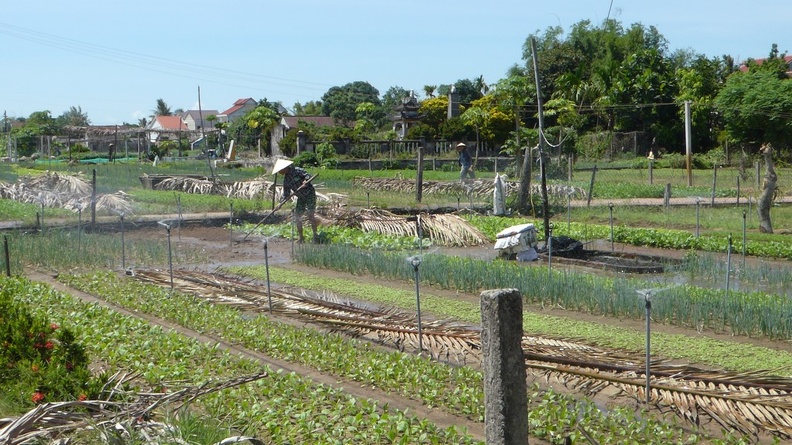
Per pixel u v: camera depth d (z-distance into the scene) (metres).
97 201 32.69
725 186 41.94
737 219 29.36
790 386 10.75
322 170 54.47
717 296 15.09
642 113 64.75
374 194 40.19
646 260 22.19
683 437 9.59
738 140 57.09
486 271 17.80
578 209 32.72
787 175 45.97
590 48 76.69
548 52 75.31
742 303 14.59
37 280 19.72
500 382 7.14
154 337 13.16
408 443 9.02
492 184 37.53
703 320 14.49
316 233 25.50
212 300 16.66
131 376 10.92
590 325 14.70
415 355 12.71
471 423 10.05
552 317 15.33
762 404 10.21
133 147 87.31
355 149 62.94
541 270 18.19
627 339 13.68
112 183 43.62
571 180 42.78
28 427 8.07
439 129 68.12
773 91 54.22
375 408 10.04
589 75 73.38
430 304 16.77
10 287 17.38
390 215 28.56
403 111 76.25
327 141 60.66
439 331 13.77
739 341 13.70
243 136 81.00
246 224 28.89
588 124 68.00
